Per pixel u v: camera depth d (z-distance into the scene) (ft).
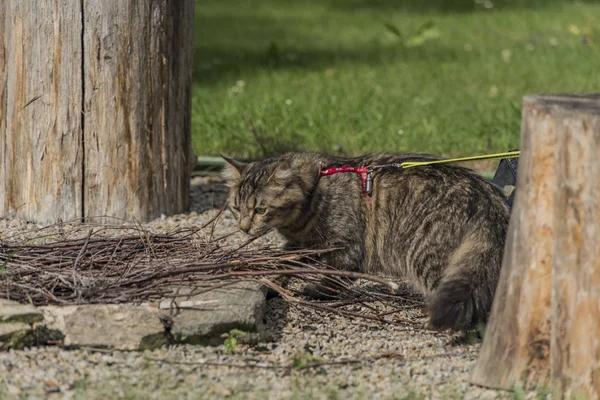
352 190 34.19
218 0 131.44
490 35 100.48
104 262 31.40
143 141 39.96
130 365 26.21
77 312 27.14
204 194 46.93
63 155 38.99
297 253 32.91
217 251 33.06
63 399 23.77
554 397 24.21
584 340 23.72
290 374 26.25
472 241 30.60
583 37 84.38
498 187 33.22
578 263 23.50
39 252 32.01
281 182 34.04
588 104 23.75
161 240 33.53
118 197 39.68
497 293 25.59
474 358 28.02
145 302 28.37
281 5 127.95
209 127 57.36
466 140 54.70
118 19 38.45
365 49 94.89
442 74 79.36
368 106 63.67
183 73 41.70
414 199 32.83
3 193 40.24
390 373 26.61
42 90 38.55
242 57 88.48
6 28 38.75
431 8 123.34
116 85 38.83
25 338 26.68
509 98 65.67
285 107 62.44
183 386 25.03
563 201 23.49
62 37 38.09
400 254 33.12
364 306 32.48
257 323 28.66
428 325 28.99
